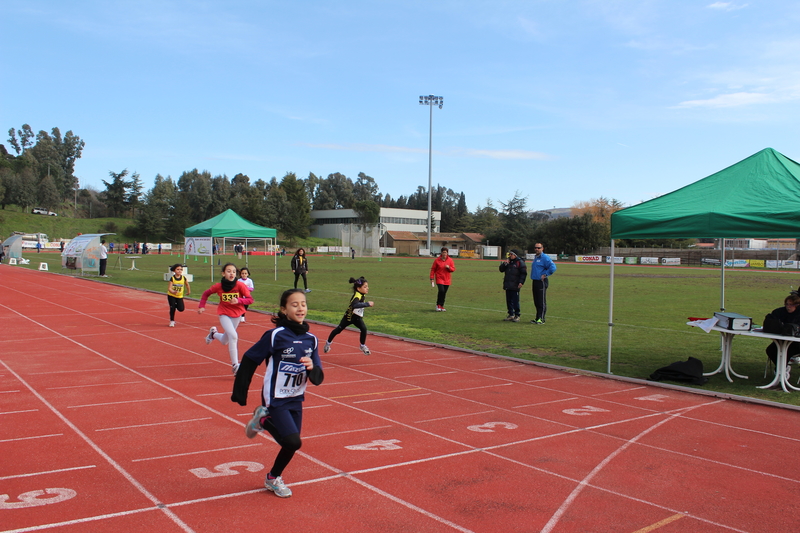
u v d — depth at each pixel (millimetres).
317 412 6488
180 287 13008
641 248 71562
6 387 7344
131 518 3764
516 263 14734
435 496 4250
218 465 4781
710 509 4141
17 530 3529
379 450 5246
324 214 122250
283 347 4047
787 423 6434
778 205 7590
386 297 21000
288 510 3947
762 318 15789
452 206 142375
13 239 41562
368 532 3648
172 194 115938
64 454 4957
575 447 5473
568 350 10898
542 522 3861
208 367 8852
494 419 6383
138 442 5320
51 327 12617
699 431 6074
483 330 13312
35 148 123562
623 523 3883
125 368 8641
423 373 8773
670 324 14461
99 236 30266
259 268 40625
